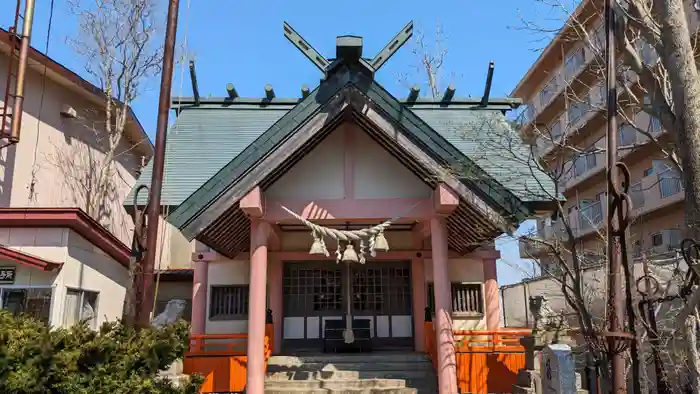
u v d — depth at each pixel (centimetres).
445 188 917
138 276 650
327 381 1042
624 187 553
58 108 1516
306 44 955
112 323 584
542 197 996
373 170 1048
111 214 1798
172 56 716
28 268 966
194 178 1209
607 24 586
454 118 1389
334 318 1315
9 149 1310
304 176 1045
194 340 1197
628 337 507
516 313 2156
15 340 483
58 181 1499
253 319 963
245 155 920
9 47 1243
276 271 1305
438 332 955
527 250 1316
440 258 980
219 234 1077
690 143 580
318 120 923
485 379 1067
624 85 875
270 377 1074
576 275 735
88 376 497
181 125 1403
